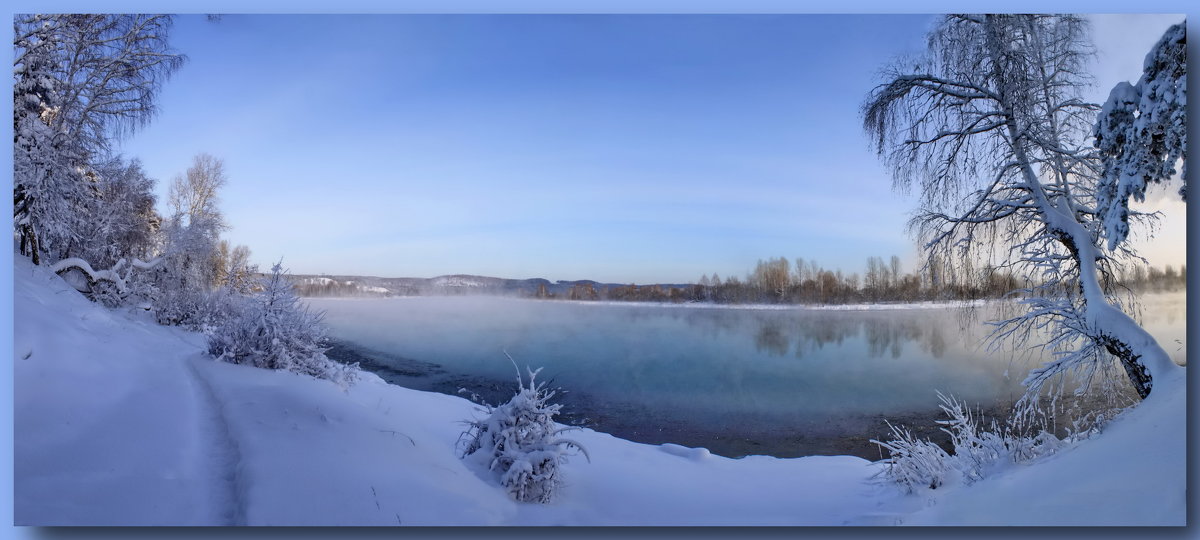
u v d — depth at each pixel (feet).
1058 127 28.53
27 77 40.42
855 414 53.57
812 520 16.56
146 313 51.65
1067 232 25.70
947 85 29.27
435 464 17.26
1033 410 24.64
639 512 17.78
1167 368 19.51
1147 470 13.99
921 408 55.16
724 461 29.99
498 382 70.08
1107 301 23.65
